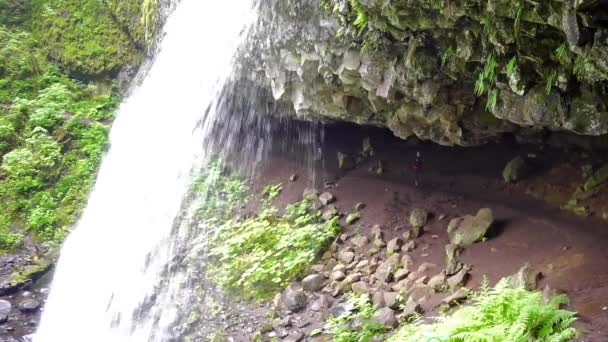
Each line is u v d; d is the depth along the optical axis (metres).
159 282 8.79
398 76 6.39
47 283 9.99
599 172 6.82
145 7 12.81
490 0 4.41
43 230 11.12
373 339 5.99
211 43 9.26
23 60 14.12
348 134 10.13
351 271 7.35
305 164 10.05
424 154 9.01
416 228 7.46
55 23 14.69
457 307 5.86
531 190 7.36
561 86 4.77
